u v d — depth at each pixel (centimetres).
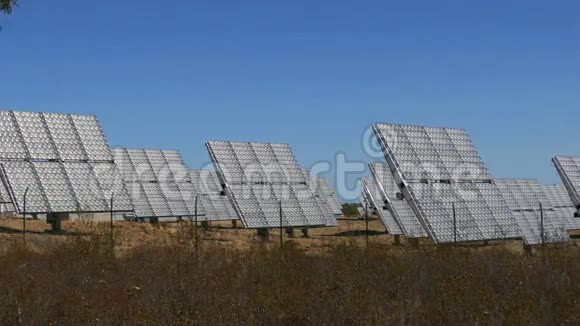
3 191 4262
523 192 5522
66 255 2338
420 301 1557
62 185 3600
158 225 4638
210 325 1364
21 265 2128
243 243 3672
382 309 1450
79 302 1584
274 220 4122
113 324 1389
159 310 1495
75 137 3866
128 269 2127
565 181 4597
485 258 2278
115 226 4003
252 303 1560
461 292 1631
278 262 2241
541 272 1983
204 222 5619
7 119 3644
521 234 3409
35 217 4503
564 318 1436
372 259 2325
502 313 1389
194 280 1845
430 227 3072
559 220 4759
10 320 1376
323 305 1491
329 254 2694
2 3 2180
